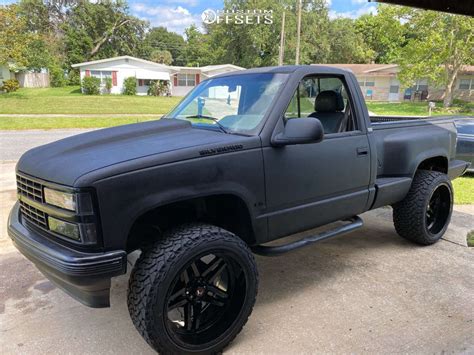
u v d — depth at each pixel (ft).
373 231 16.10
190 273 8.35
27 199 8.50
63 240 7.54
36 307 10.34
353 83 11.73
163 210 8.99
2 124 51.93
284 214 9.74
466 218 17.72
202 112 10.77
